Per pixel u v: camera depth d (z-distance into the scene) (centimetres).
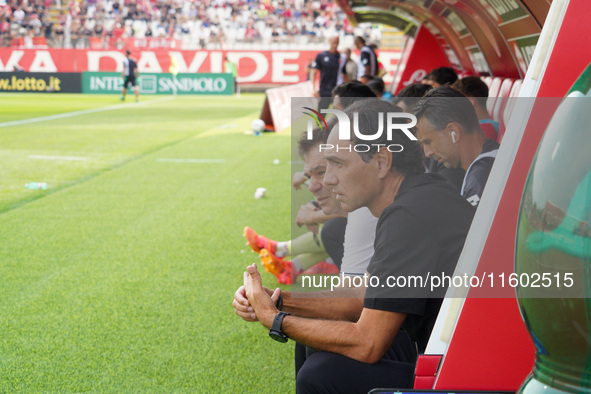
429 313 189
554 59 160
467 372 173
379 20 1346
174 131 1459
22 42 3144
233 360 317
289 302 211
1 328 355
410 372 194
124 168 932
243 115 1927
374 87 630
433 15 972
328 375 192
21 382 292
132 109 2153
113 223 605
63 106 2259
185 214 643
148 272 458
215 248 522
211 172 902
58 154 1065
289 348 333
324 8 3466
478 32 810
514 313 169
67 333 349
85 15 3434
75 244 532
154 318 372
